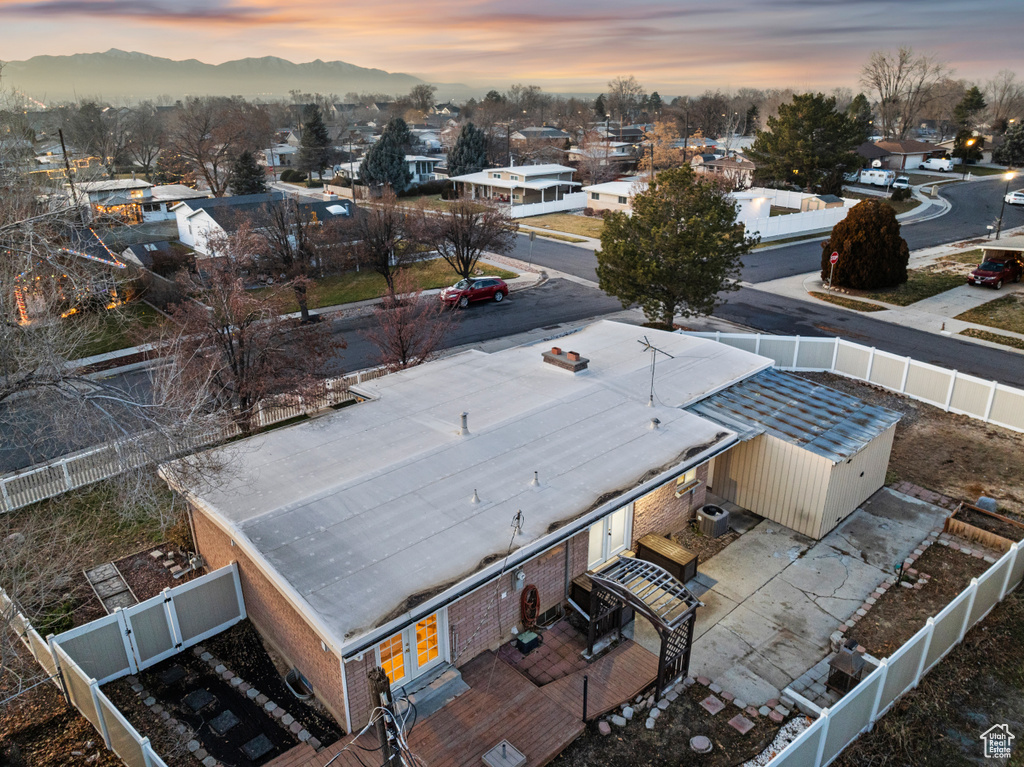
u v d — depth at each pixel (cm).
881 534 1677
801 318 3322
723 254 2803
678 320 3303
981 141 9119
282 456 1530
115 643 1238
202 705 1202
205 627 1353
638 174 7656
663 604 1185
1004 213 5744
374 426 1669
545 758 1057
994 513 1684
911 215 5756
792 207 6138
